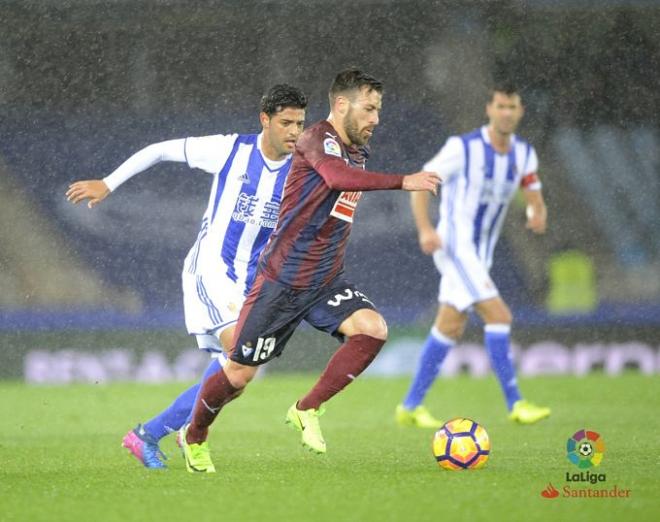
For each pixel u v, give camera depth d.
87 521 16.95
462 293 34.06
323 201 20.80
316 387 21.88
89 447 28.78
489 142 34.91
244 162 23.72
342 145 20.88
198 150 23.75
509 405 34.25
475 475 21.75
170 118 52.22
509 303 55.56
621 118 55.94
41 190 53.97
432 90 52.75
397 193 53.91
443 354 34.19
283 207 21.17
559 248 56.44
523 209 56.38
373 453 26.67
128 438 23.66
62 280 53.84
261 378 51.00
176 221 53.47
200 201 53.47
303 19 50.88
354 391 46.03
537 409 33.88
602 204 56.88
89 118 52.91
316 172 20.66
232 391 21.83
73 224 54.03
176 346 50.59
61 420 36.34
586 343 53.88
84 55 51.66
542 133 55.88
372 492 19.53
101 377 49.78
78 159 53.69
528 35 53.28
